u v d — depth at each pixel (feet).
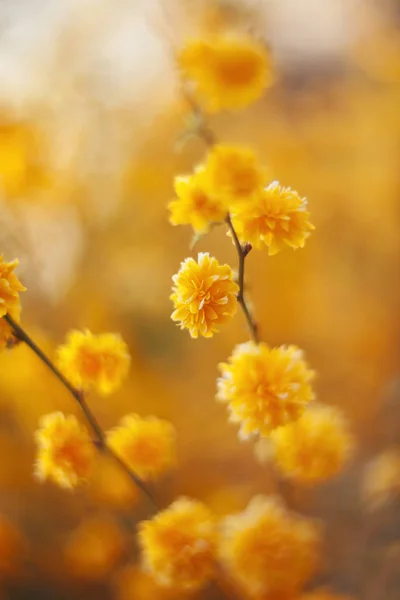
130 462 2.64
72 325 3.59
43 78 3.55
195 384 3.87
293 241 2.35
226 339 4.00
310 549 2.77
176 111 3.73
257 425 2.43
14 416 3.44
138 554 3.29
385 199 4.42
